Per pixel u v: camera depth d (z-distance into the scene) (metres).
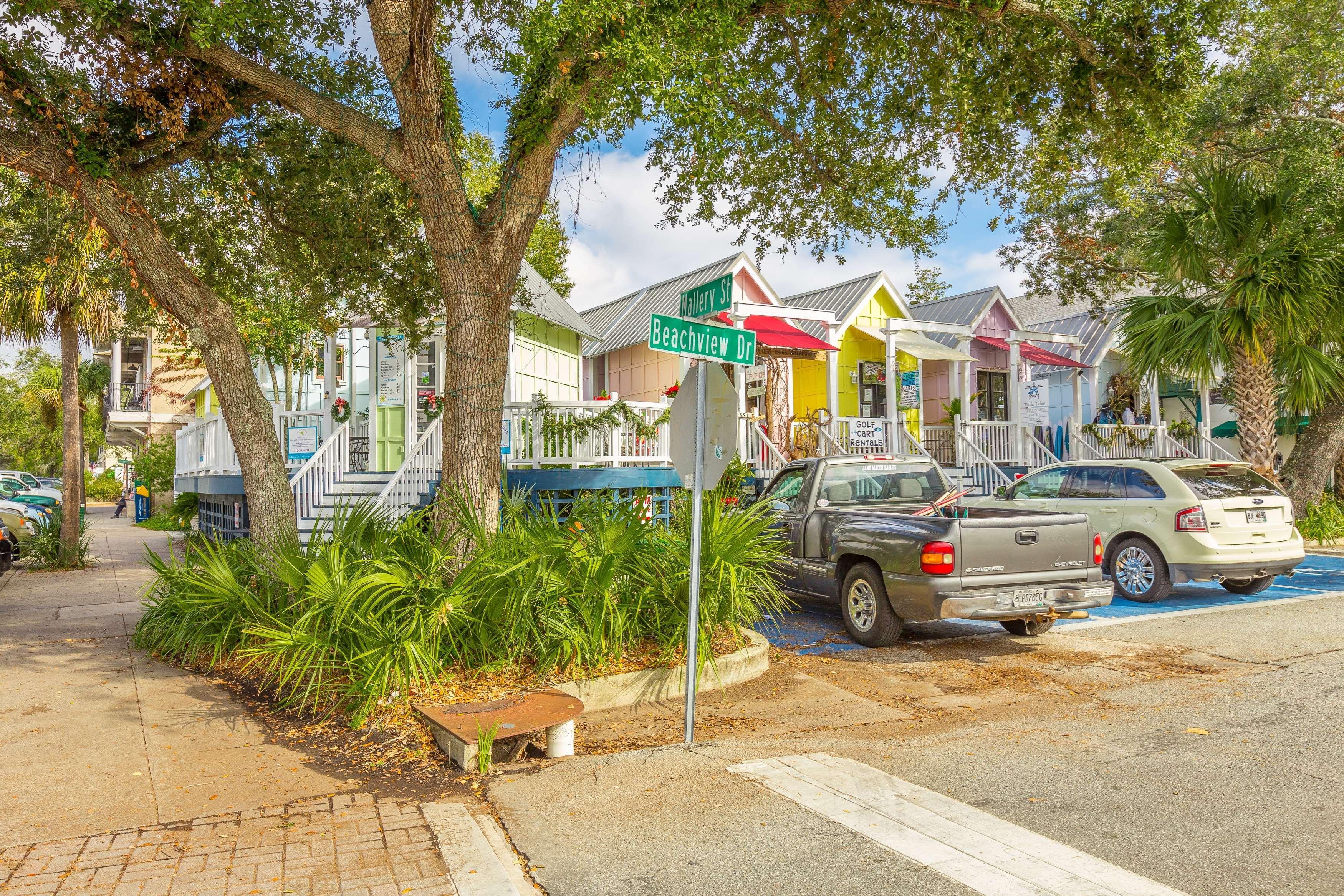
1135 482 10.59
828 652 8.03
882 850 3.82
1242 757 4.96
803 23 10.37
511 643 6.42
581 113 7.44
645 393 21.67
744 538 7.18
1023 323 28.95
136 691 6.76
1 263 11.07
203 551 8.45
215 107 8.69
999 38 9.72
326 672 6.30
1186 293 15.23
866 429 18.05
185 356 11.09
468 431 7.33
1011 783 4.62
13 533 17.83
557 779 4.78
